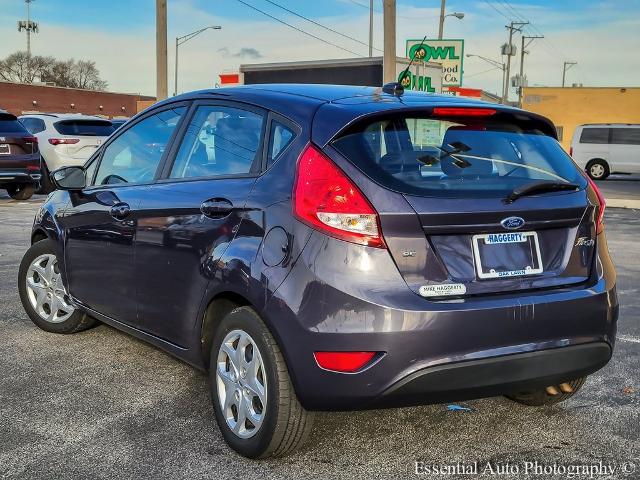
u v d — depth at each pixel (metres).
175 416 3.84
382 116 3.21
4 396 4.09
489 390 3.09
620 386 4.38
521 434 3.68
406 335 2.91
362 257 2.95
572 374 3.27
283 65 22.03
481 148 3.37
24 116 17.38
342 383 2.95
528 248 3.25
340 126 3.14
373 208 2.97
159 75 21.52
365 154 3.10
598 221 3.48
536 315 3.12
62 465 3.26
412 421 3.83
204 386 4.30
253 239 3.27
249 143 3.58
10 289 6.66
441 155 3.24
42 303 5.30
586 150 29.23
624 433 3.70
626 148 28.67
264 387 3.20
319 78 21.61
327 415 3.88
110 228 4.36
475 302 3.04
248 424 3.38
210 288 3.49
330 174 3.05
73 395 4.12
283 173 3.25
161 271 3.90
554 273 3.30
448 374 2.97
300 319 3.00
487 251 3.15
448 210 3.03
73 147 16.55
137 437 3.57
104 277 4.48
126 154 4.55
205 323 3.64
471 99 3.72
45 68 104.00
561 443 3.57
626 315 6.16
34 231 5.45
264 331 3.17
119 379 4.39
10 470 3.20
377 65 20.55
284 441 3.19
